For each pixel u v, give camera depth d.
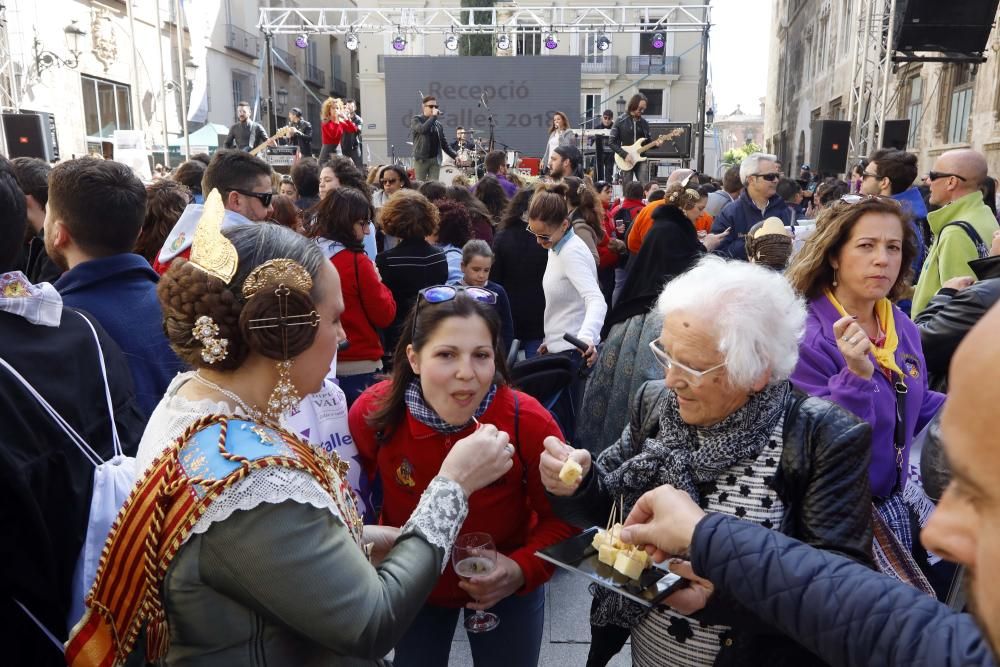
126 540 1.03
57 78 14.92
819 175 12.06
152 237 3.07
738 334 1.32
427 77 20.38
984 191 5.45
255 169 3.19
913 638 0.97
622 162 11.62
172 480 1.01
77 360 1.51
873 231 2.03
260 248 1.11
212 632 1.01
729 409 1.42
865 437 1.40
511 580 1.72
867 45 11.77
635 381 3.30
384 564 1.18
